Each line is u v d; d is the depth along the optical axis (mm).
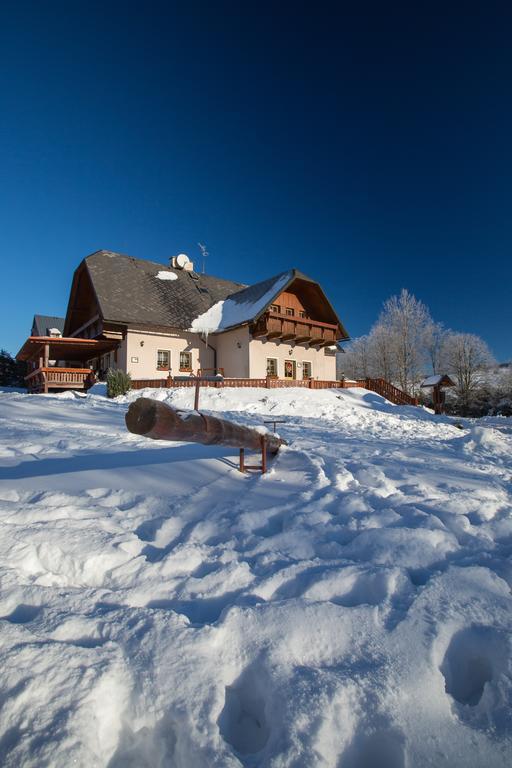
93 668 1715
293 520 3582
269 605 2207
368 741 1548
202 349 25266
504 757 1480
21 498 4160
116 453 6160
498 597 2377
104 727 1574
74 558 2746
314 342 26625
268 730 1645
